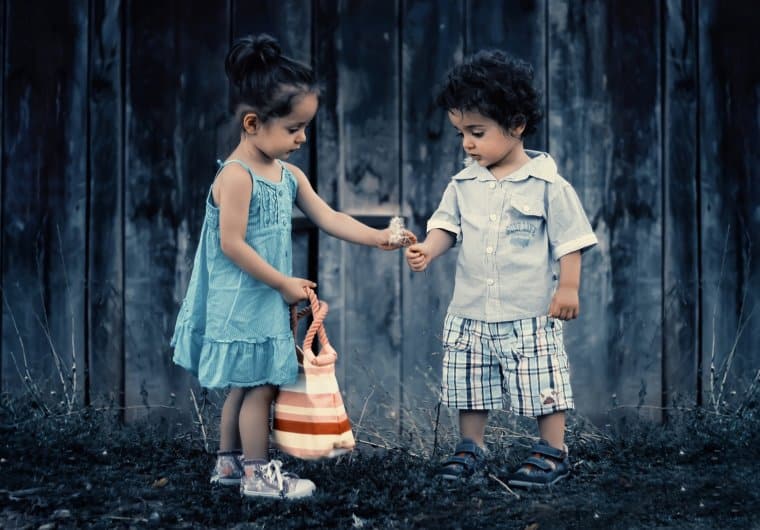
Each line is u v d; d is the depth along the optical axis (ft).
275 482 9.28
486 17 12.72
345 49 12.63
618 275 12.86
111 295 12.71
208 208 9.52
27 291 12.76
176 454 11.41
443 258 12.79
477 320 10.09
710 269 12.92
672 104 12.84
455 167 12.75
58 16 12.67
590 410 12.85
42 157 12.72
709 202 12.91
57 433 11.68
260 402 9.39
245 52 9.26
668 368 12.91
